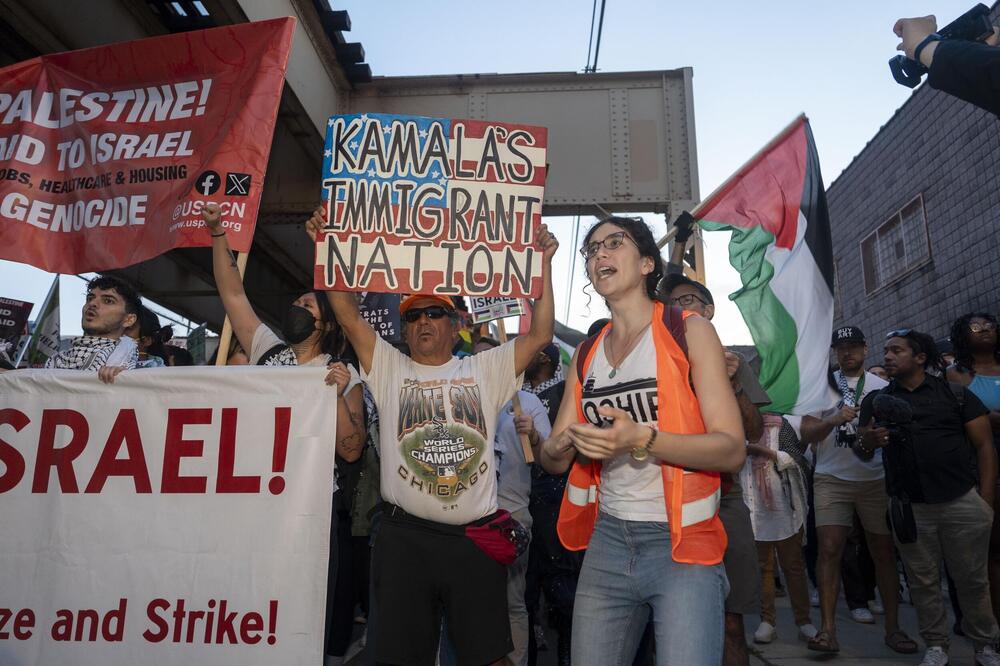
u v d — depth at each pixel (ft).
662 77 31.58
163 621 10.27
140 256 12.37
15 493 10.75
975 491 14.44
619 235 8.46
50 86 13.43
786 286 16.12
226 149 12.44
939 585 14.75
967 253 37.35
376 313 21.18
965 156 37.32
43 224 12.82
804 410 15.34
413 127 11.52
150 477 10.70
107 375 10.97
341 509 12.83
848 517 16.78
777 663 15.81
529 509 14.89
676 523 7.21
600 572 7.75
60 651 10.25
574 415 8.50
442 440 10.10
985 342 17.35
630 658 7.80
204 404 10.86
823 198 16.60
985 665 14.19
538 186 11.46
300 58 26.25
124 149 12.87
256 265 40.93
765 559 18.43
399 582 9.75
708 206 16.89
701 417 7.61
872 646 17.26
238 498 10.57
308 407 10.80
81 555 10.50
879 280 47.80
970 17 7.11
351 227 11.16
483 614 9.64
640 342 8.04
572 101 31.48
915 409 14.74
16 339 20.85
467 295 11.03
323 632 10.10
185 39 13.07
